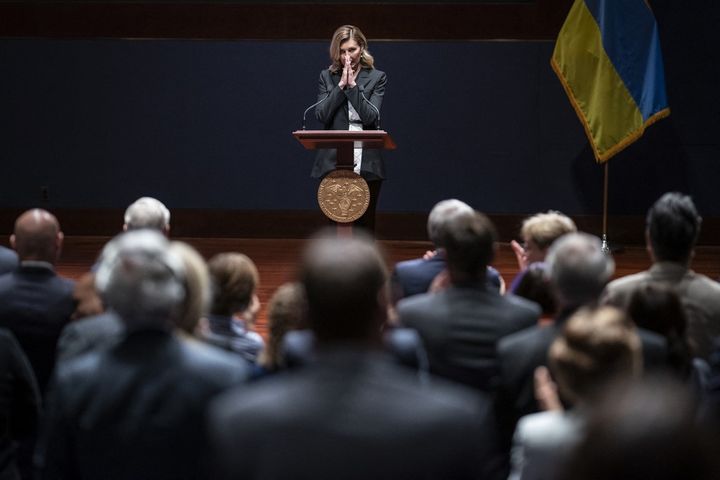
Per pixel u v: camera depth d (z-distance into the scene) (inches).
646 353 130.3
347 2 566.6
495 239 152.9
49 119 580.4
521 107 562.9
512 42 560.1
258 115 576.1
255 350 156.9
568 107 560.1
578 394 101.8
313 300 81.3
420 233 571.5
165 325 111.8
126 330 111.6
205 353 111.6
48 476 110.3
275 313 140.7
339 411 74.9
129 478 107.9
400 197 572.4
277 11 569.9
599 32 488.4
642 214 561.9
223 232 581.3
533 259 190.9
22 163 582.9
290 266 454.6
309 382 77.3
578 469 44.3
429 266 195.5
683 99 556.1
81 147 581.3
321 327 81.4
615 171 561.6
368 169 312.2
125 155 581.3
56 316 166.4
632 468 42.6
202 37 573.9
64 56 577.0
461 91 565.0
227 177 580.1
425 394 77.0
